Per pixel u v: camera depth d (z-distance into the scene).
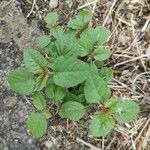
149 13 0.40
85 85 0.33
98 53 0.36
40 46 0.38
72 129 0.36
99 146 0.36
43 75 0.35
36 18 0.40
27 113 0.37
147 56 0.38
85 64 0.33
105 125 0.33
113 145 0.36
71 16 0.40
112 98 0.36
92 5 0.40
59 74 0.33
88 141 0.36
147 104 0.37
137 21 0.40
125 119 0.33
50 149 0.36
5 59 0.38
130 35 0.39
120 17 0.40
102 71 0.36
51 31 0.38
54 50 0.35
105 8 0.40
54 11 0.40
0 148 0.36
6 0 0.41
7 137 0.36
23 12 0.40
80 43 0.36
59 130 0.36
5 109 0.37
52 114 0.36
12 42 0.39
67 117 0.34
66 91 0.35
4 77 0.38
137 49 0.38
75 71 0.33
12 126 0.36
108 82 0.37
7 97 0.37
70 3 0.40
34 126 0.34
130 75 0.38
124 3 0.40
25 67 0.38
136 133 0.36
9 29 0.39
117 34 0.39
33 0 0.41
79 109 0.34
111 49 0.39
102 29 0.37
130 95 0.37
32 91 0.34
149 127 0.36
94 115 0.34
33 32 0.39
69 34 0.37
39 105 0.35
